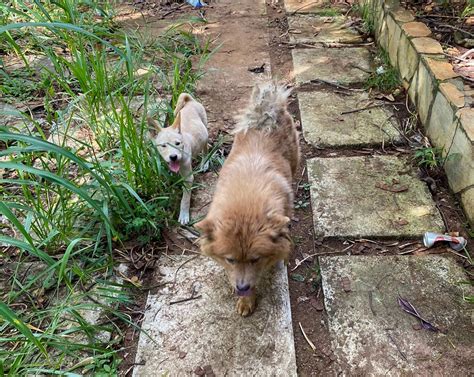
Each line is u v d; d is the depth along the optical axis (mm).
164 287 1108
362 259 1159
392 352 962
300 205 1312
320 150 1503
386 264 1143
